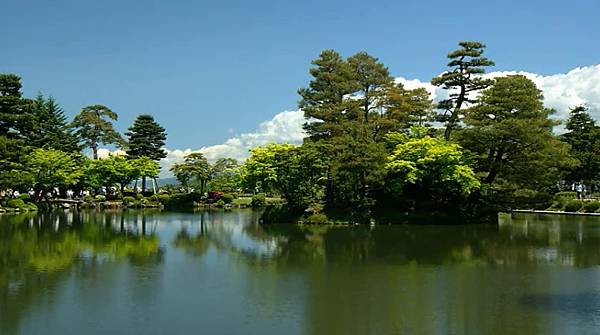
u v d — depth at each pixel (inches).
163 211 2630.4
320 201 1878.7
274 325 595.2
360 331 573.3
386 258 1045.2
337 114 2108.8
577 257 1047.0
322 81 2239.2
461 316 627.5
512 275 865.5
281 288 773.9
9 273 887.1
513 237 1381.6
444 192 1788.9
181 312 645.9
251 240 1352.1
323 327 587.2
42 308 663.8
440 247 1200.2
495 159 1724.9
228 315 633.6
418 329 580.4
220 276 864.3
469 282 812.6
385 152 1795.0
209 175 3203.7
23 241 1309.1
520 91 1669.5
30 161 2443.4
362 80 2310.5
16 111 2480.3
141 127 3415.4
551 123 1652.3
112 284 800.9
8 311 650.2
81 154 3058.6
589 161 2568.9
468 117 1732.3
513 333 567.2
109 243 1285.7
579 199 2487.7
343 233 1496.1
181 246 1234.6
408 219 1745.8
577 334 561.9
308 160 1809.8
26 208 2390.5
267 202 2992.1
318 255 1088.2
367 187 1827.0
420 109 2272.4
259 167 1844.2
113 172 3009.4
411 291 754.2
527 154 1637.6
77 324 598.5
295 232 1536.7
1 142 2229.3
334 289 767.1
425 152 1720.0
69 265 965.8
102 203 2896.2
